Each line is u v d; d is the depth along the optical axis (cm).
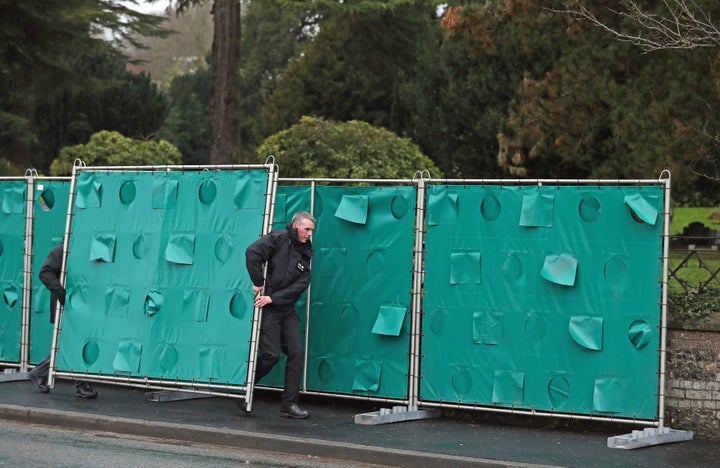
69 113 4044
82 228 1050
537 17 1298
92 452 810
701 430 895
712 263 956
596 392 889
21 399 1021
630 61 1212
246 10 5125
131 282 1018
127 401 1029
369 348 980
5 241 1176
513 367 919
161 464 770
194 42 5603
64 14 2469
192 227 994
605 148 2050
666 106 1125
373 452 815
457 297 940
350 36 3581
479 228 934
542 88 1336
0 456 782
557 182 909
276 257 934
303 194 1015
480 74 2919
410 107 3394
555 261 905
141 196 1023
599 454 823
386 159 2212
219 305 972
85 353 1031
